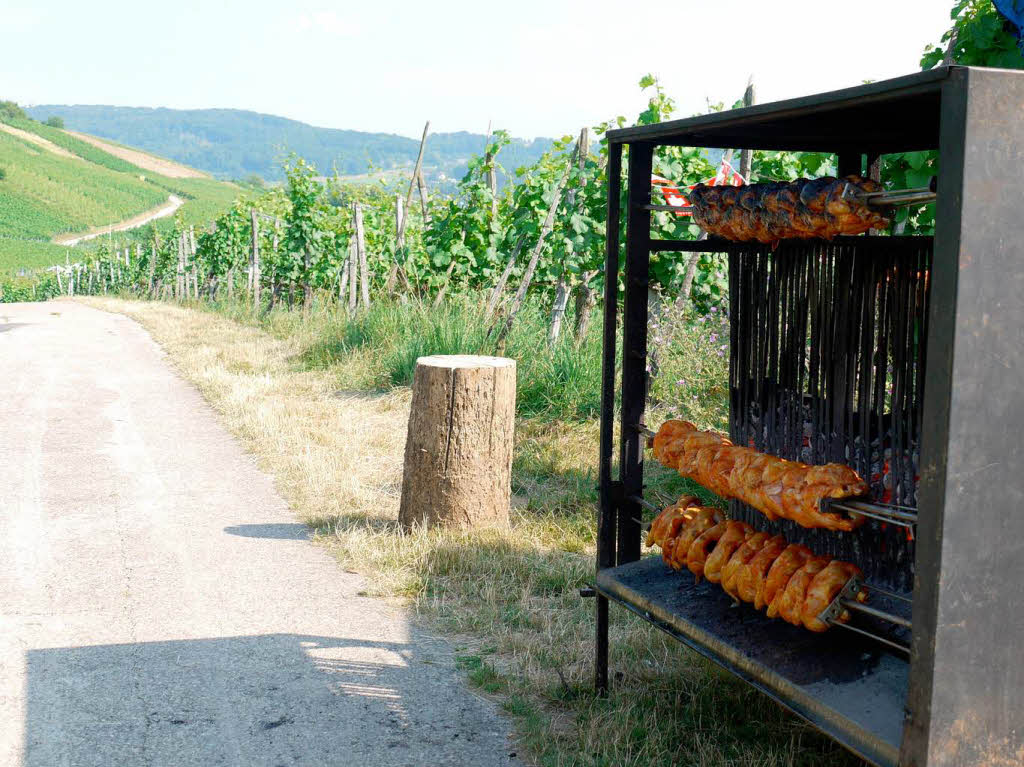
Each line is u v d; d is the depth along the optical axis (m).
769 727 3.87
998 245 2.31
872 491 3.72
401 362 11.26
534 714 4.02
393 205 20.11
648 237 4.18
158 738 3.86
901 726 2.71
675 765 3.61
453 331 11.13
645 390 4.32
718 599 3.80
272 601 5.30
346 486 7.46
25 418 10.46
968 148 2.25
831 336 3.89
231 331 18.22
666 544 4.02
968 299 2.30
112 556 6.02
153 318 22.27
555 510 6.86
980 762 2.47
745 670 3.24
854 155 4.39
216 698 4.20
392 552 5.91
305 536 6.43
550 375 9.59
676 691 4.20
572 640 4.76
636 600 3.91
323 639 4.81
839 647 3.29
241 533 6.49
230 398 10.96
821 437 3.97
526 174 13.20
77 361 14.98
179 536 6.43
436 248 14.57
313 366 12.95
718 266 10.80
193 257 30.44
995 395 2.36
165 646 4.71
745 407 4.45
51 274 69.31
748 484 3.48
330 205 21.77
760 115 3.03
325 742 3.84
